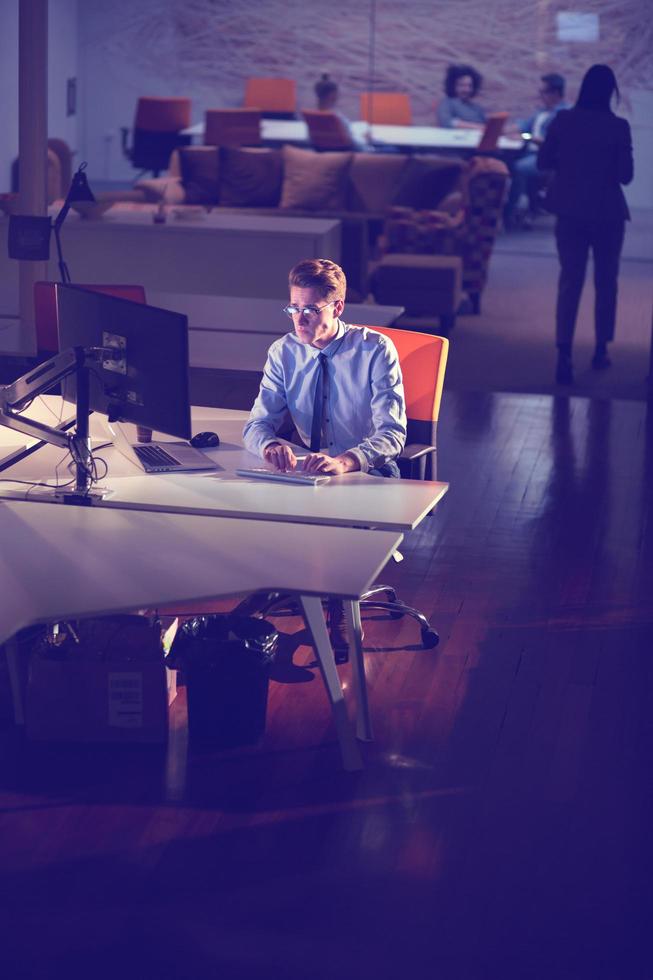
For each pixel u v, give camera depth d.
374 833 3.34
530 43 11.51
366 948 2.89
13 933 2.92
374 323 5.36
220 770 3.63
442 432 6.93
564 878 3.18
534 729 3.92
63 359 3.74
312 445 4.24
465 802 3.51
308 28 11.95
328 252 7.97
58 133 12.38
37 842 3.27
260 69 12.14
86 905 3.02
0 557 3.27
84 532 3.46
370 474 4.11
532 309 10.28
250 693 3.74
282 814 3.42
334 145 12.10
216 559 3.29
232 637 3.88
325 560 3.30
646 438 6.93
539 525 5.62
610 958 2.88
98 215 7.85
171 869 3.16
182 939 2.91
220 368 4.73
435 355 4.40
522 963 2.86
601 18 11.27
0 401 3.98
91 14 12.32
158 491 3.72
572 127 7.93
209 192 10.80
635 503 5.93
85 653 3.76
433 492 3.77
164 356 3.64
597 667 4.34
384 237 9.80
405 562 5.18
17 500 3.69
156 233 7.77
